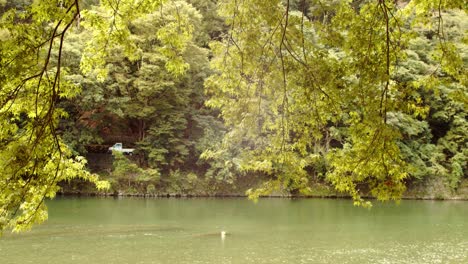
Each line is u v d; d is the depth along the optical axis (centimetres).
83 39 2573
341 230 1722
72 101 2723
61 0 477
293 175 818
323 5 724
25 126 510
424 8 727
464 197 3170
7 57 445
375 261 1241
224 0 850
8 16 462
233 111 852
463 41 772
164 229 1662
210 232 1625
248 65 798
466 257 1299
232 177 2945
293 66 738
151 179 2816
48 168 531
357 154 651
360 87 656
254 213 2173
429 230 1750
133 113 2892
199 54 2917
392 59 662
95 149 3141
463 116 3338
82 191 2788
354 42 679
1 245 1312
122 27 636
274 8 741
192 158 3169
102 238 1461
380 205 2672
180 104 3098
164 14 2541
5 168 479
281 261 1217
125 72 2800
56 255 1216
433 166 3173
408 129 3027
